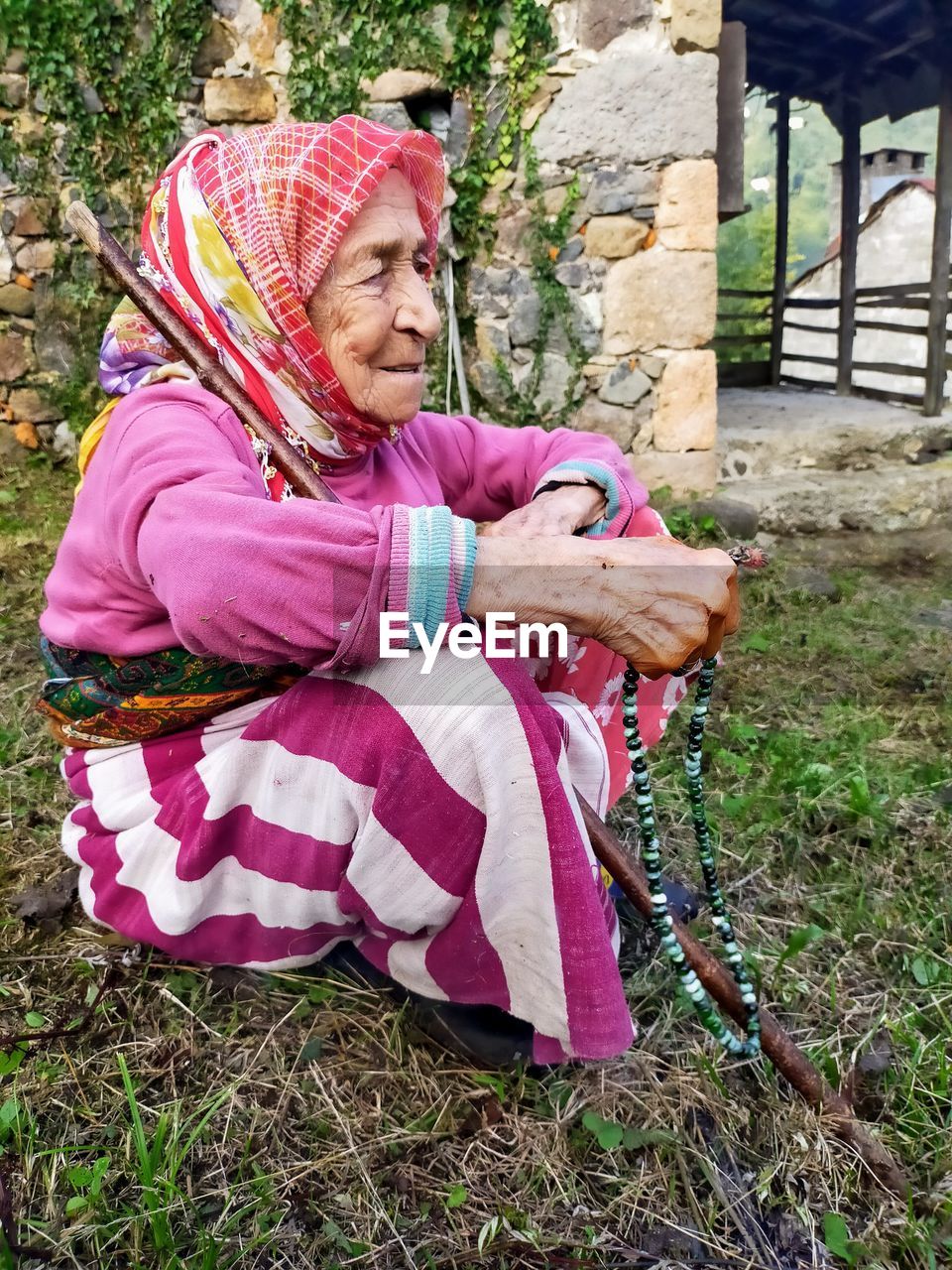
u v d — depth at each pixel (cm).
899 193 1266
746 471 518
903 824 216
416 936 143
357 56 431
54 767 227
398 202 138
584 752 142
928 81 659
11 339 460
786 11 630
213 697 140
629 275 446
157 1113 138
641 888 137
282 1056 148
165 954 167
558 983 127
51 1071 144
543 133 436
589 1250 123
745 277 1939
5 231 448
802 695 287
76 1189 127
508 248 455
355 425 146
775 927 183
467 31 426
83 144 441
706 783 230
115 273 134
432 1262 119
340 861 134
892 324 663
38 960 167
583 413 466
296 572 110
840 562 441
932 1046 153
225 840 140
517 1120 138
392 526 113
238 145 136
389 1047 148
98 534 129
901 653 323
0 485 454
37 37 424
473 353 471
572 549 121
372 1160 133
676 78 424
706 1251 124
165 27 429
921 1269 121
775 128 832
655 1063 149
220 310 137
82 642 139
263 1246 121
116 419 134
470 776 120
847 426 548
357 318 135
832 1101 139
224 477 118
